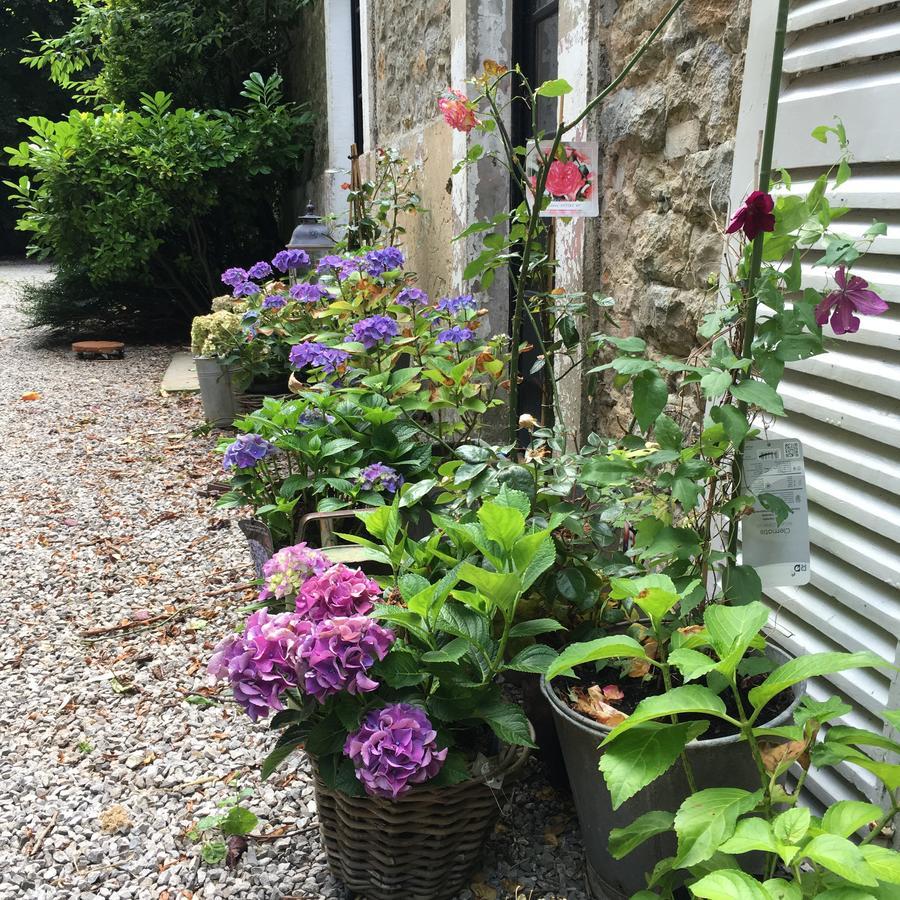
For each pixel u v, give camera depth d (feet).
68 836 6.66
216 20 31.45
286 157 29.43
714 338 5.46
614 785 4.05
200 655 9.25
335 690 5.22
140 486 15.10
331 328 13.84
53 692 8.70
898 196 4.83
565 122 9.27
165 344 32.14
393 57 17.28
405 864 5.55
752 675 5.25
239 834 6.41
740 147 6.19
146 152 26.53
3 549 12.46
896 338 4.86
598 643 4.29
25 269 62.90
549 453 8.60
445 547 6.63
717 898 3.35
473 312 10.44
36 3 61.36
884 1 4.81
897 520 4.89
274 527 10.07
